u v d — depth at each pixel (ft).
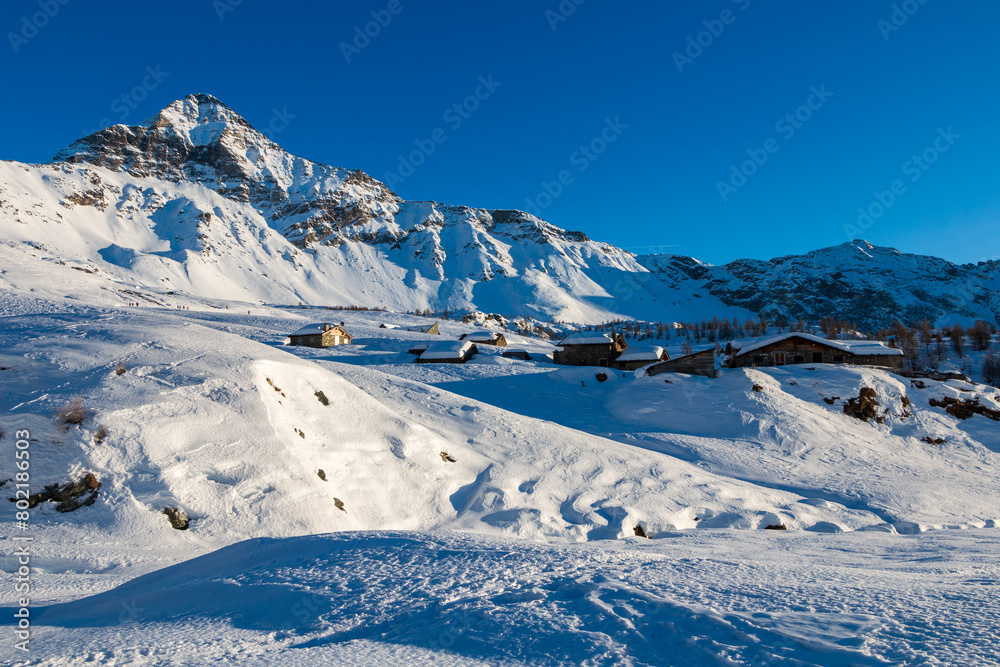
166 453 54.70
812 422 128.88
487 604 22.61
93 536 44.42
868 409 137.28
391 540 33.35
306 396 77.15
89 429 53.42
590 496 77.51
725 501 81.15
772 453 114.21
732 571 27.50
